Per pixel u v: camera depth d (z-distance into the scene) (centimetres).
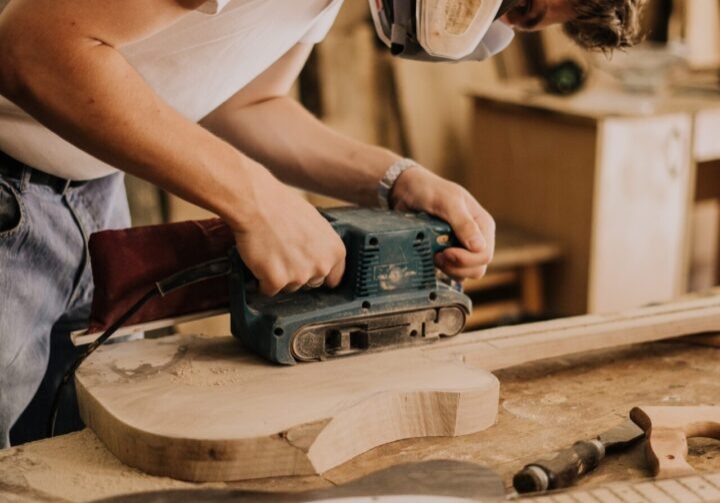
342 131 302
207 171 100
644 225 293
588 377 128
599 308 293
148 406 101
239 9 106
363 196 138
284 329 113
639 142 282
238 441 94
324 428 98
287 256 108
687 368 132
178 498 87
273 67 137
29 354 130
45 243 126
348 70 299
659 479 93
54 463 98
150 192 264
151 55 108
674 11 346
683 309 142
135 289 114
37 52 90
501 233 303
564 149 286
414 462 94
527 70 333
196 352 118
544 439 108
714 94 306
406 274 121
